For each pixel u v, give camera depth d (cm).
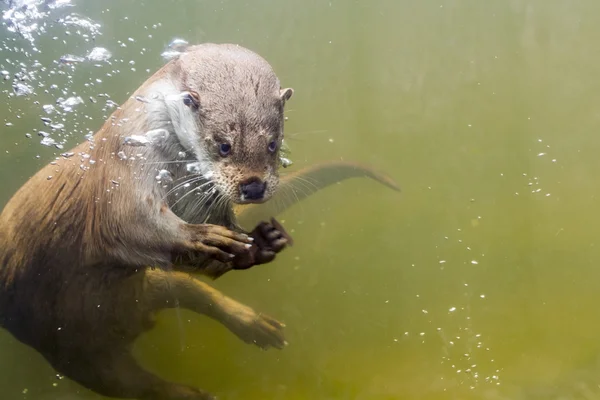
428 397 140
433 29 205
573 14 207
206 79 132
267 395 140
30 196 141
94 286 140
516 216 165
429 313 152
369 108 184
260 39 194
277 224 134
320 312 152
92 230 136
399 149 175
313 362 145
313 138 176
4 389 141
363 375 143
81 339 141
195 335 149
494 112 182
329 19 208
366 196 172
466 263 159
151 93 135
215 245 129
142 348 146
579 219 164
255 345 146
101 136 137
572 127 178
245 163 129
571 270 157
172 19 194
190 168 135
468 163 173
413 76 191
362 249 162
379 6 214
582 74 189
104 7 193
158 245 131
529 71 191
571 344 146
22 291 140
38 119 163
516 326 149
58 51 178
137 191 131
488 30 204
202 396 138
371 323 151
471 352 146
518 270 157
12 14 185
